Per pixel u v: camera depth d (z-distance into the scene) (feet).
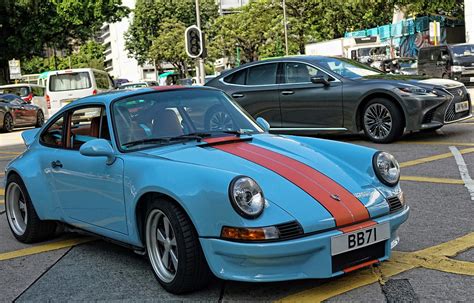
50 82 66.44
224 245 11.16
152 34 221.87
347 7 145.59
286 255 11.02
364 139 34.22
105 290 13.25
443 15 130.93
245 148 13.78
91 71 67.67
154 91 15.71
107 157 14.19
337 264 11.62
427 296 11.82
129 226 13.57
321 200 11.85
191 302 12.13
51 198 16.60
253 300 12.01
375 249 12.23
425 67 84.64
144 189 12.70
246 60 200.64
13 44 120.78
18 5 116.37
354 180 12.98
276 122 35.32
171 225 12.08
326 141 14.98
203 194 11.45
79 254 16.34
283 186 12.01
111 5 124.26
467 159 25.96
